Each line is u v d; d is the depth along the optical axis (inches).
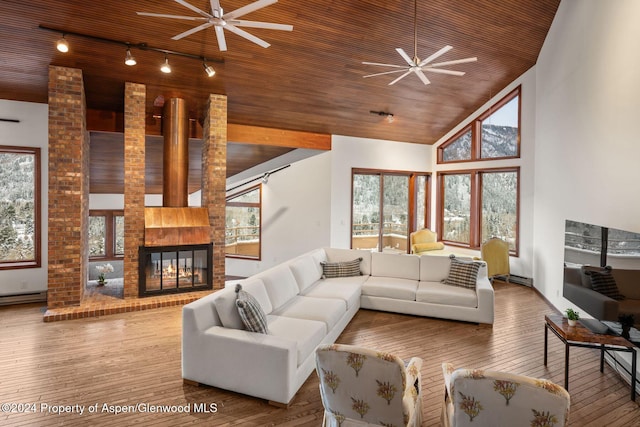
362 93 262.4
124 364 139.9
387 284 204.4
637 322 110.8
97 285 247.0
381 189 336.2
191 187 361.1
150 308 207.8
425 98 281.0
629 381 128.4
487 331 178.2
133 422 104.5
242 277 346.6
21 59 187.0
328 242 306.7
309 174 315.9
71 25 172.9
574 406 114.8
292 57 216.7
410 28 207.2
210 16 127.6
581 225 153.6
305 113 275.9
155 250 219.5
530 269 266.1
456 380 68.5
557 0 208.2
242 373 116.7
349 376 80.5
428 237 321.7
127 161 214.1
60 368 136.2
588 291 145.3
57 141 192.7
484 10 204.1
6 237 222.1
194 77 220.4
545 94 236.1
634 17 135.2
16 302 217.0
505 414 66.4
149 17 175.0
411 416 86.3
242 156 323.0
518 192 277.6
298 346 121.9
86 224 233.6
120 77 210.4
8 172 221.0
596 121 164.6
